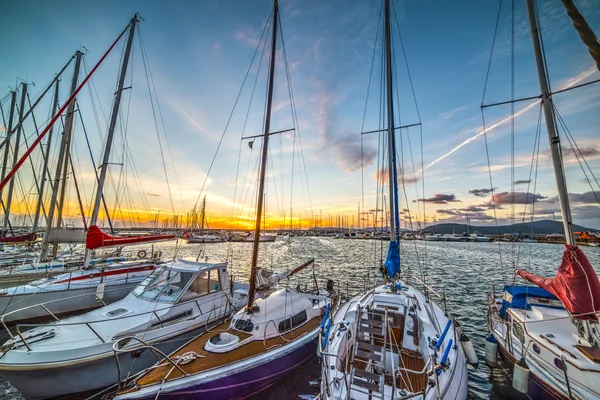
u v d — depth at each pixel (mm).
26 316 9766
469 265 31484
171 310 7547
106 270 11984
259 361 6223
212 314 8406
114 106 11711
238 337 6871
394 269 8664
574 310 4891
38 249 19047
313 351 7887
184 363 5781
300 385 6863
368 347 4898
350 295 16469
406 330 6512
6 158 19172
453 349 6078
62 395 5793
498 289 19000
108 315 7348
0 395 6543
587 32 3037
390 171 9672
